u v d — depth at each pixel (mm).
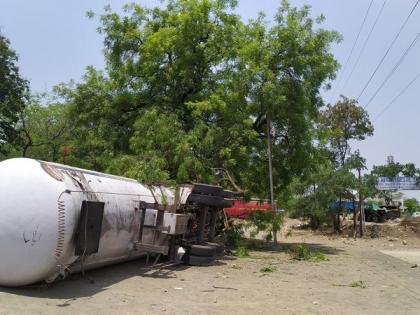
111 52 22953
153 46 21125
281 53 20312
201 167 17734
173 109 21047
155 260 12812
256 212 19406
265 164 21266
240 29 21359
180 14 21797
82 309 7543
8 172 8539
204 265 13445
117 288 9430
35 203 8305
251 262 14922
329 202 30375
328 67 20625
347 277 12453
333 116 42719
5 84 31062
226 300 8953
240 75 19703
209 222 15516
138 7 22969
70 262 8805
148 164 16609
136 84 22578
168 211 12344
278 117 20328
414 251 20938
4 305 7379
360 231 29875
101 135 22703
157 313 7664
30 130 38875
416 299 9570
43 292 8531
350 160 31594
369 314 8211
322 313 8180
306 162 20906
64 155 29344
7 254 8242
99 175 10773
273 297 9422
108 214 10148
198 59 21391
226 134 19297
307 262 15531
